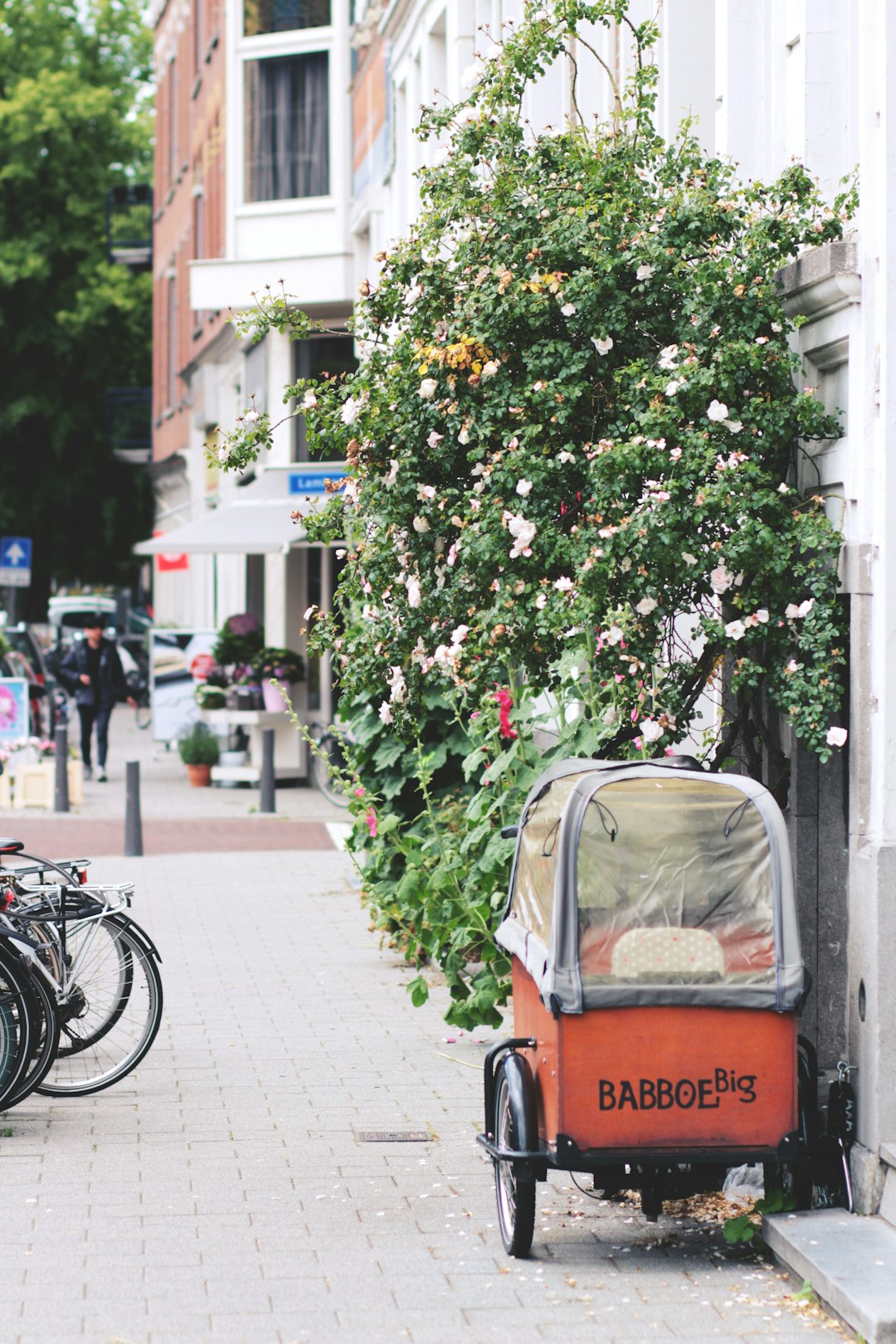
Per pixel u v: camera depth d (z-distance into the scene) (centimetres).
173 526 4644
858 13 740
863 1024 694
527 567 767
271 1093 921
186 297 4066
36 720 2941
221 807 2378
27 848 1909
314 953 1319
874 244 704
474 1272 659
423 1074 962
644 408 759
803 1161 697
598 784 665
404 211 2241
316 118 2827
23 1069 845
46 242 4906
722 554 720
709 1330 602
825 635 714
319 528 889
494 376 798
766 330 766
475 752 1057
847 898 774
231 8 2891
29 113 4872
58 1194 745
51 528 5259
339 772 1258
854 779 712
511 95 861
